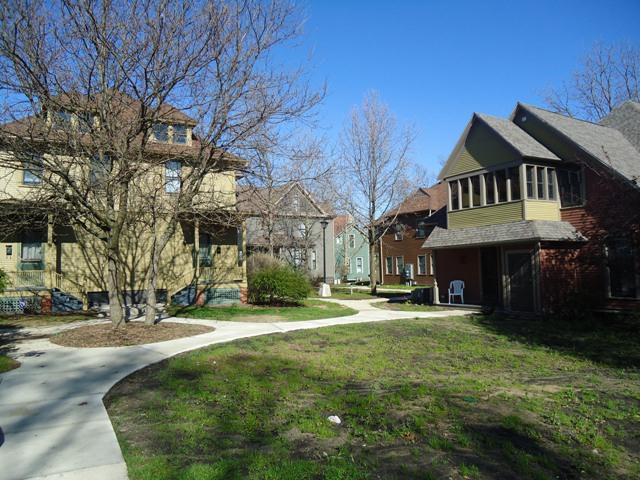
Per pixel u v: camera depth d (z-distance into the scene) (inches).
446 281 836.6
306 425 205.5
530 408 231.8
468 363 354.6
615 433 204.4
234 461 166.4
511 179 684.1
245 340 445.4
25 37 391.2
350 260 1907.0
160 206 513.3
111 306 483.2
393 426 207.2
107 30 430.3
